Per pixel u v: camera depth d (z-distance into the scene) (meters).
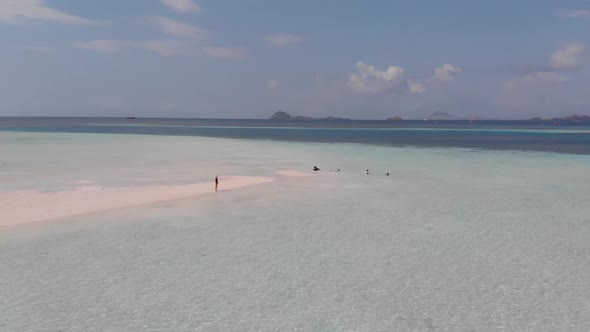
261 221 21.34
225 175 36.28
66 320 11.12
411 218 22.28
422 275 14.52
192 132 128.38
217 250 16.84
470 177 37.12
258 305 12.14
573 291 13.30
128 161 45.34
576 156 57.25
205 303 12.23
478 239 18.66
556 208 24.84
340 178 35.75
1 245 17.02
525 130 180.12
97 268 14.74
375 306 12.19
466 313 11.84
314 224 20.94
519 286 13.68
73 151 55.97
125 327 10.81
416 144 81.69
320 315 11.60
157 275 14.21
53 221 20.66
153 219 21.34
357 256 16.38
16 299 12.30
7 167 39.03
